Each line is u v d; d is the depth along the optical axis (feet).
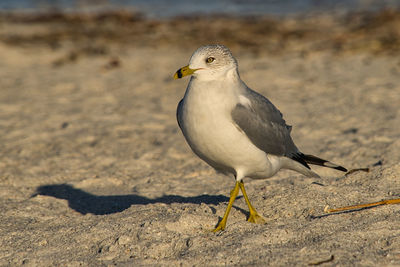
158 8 149.69
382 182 29.45
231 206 25.77
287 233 22.74
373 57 76.43
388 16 103.71
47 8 148.66
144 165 38.58
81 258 22.16
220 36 102.17
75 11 143.23
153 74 72.38
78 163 39.32
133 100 59.00
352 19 112.27
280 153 25.99
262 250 21.33
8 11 141.79
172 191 32.91
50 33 108.88
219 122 23.24
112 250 22.45
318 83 63.05
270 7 146.10
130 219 25.53
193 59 23.43
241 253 21.17
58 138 45.80
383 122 45.80
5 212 29.01
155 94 61.52
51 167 38.55
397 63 71.05
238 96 23.77
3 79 70.23
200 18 128.06
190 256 21.29
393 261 19.92
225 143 23.56
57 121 51.19
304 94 58.59
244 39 98.37
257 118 24.08
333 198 26.99
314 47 87.04
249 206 25.34
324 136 43.52
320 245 21.36
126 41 101.24
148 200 31.50
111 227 24.57
